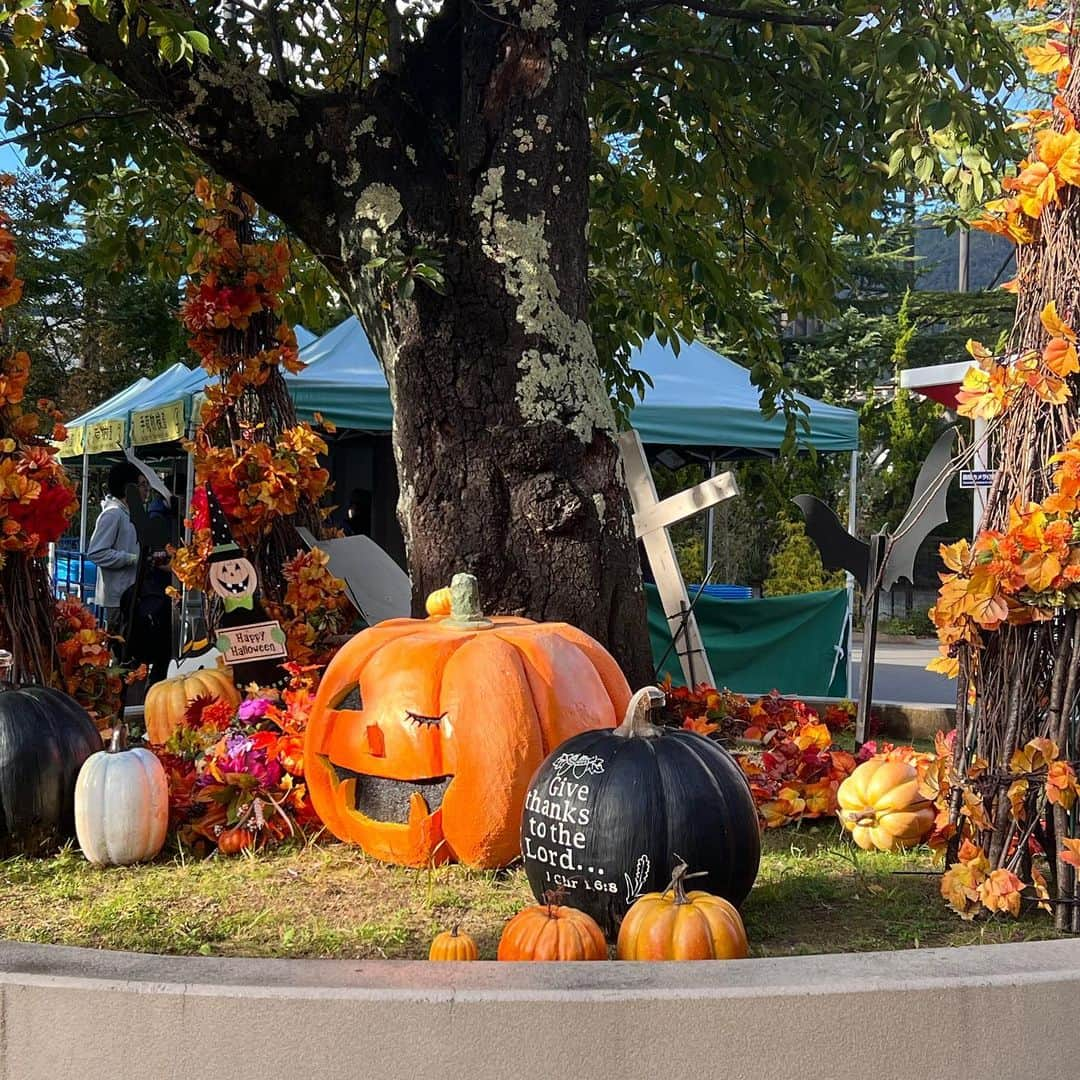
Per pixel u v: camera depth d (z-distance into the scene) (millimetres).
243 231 6488
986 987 2428
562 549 5383
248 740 4652
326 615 5961
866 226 7902
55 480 5352
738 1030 2344
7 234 5609
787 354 27906
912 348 26266
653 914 2969
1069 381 3408
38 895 3934
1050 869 3635
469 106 5609
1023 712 3404
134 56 5418
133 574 11383
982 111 6496
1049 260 3477
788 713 6117
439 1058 2330
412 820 4199
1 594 5352
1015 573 3270
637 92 7246
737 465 21266
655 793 3451
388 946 3367
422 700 4184
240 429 6305
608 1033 2328
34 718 4484
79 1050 2414
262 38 7477
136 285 24203
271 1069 2355
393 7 6141
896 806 4375
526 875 3953
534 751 4090
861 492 26438
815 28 6914
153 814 4297
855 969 2486
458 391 5438
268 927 3568
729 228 8586
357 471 12438
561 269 5578
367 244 5598
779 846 4582
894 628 26328
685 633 6879
